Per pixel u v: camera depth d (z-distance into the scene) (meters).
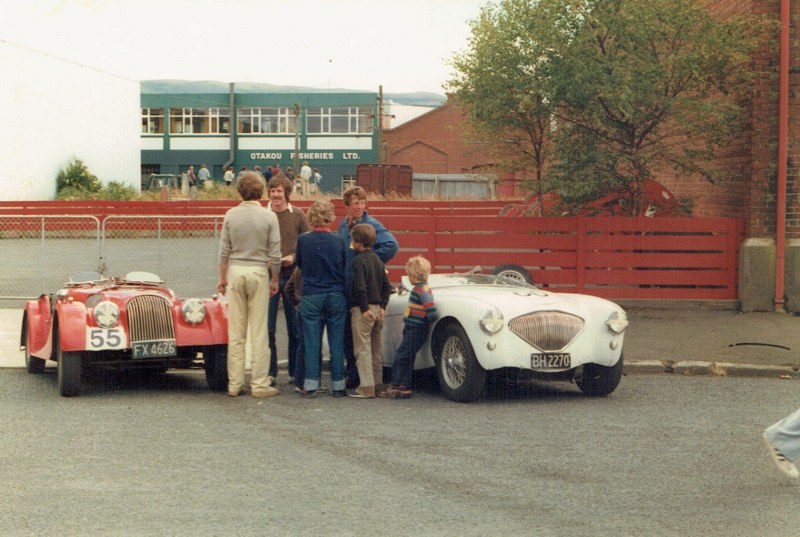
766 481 5.96
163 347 8.51
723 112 13.59
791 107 14.12
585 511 5.30
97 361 8.92
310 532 4.89
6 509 5.25
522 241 15.07
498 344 8.30
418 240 15.30
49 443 6.80
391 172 48.53
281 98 75.75
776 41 13.98
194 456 6.46
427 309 8.59
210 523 5.02
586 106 13.48
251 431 7.25
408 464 6.29
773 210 14.30
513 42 13.84
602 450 6.73
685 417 7.93
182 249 18.41
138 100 52.56
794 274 14.29
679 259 14.71
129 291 8.90
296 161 70.94
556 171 14.12
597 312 8.70
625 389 9.29
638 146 14.09
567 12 13.23
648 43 13.55
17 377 9.60
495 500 5.49
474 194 51.44
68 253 20.72
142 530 4.90
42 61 41.09
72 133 44.06
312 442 6.90
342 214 17.84
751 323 13.22
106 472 6.03
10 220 20.50
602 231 14.88
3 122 37.84
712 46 13.16
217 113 76.06
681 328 12.77
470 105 16.56
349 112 75.19
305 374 8.76
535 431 7.32
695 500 5.53
